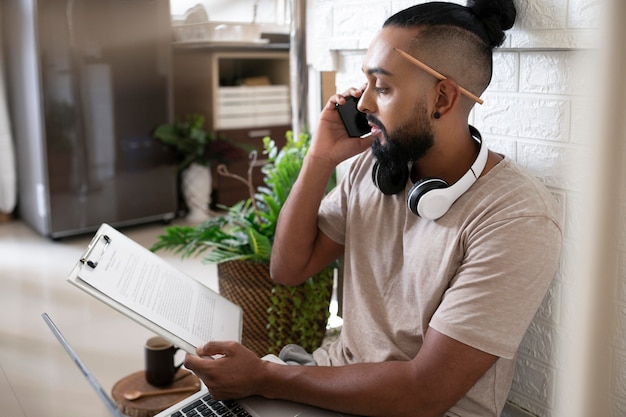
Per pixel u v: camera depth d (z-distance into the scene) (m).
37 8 2.81
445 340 0.93
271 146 1.62
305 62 1.61
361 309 1.16
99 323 2.12
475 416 1.03
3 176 3.36
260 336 1.45
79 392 1.65
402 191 1.12
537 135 1.14
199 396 1.09
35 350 1.91
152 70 3.18
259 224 1.47
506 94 1.19
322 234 1.29
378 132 1.06
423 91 1.00
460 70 1.00
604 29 0.29
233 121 3.53
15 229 3.30
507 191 0.99
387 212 1.15
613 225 0.31
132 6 3.02
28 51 2.92
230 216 1.52
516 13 1.11
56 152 3.00
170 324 1.09
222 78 3.74
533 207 0.96
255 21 1.63
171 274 1.25
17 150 3.32
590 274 0.32
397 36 1.01
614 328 0.33
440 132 1.03
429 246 1.04
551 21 1.06
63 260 2.82
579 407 0.34
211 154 3.41
